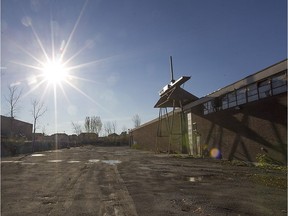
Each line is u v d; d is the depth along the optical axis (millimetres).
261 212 7375
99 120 111062
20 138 60750
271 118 19547
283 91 18438
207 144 30250
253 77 21344
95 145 97500
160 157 31688
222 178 13750
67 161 26469
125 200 8789
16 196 9555
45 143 62562
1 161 26859
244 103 22891
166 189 10734
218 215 7086
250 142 22000
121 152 47219
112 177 14344
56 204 8328
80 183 12367
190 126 35594
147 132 59125
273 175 14750
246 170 17375
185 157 30469
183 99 35438
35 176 14984
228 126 25547
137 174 15594
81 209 7711
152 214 7176
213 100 28500
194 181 12805
